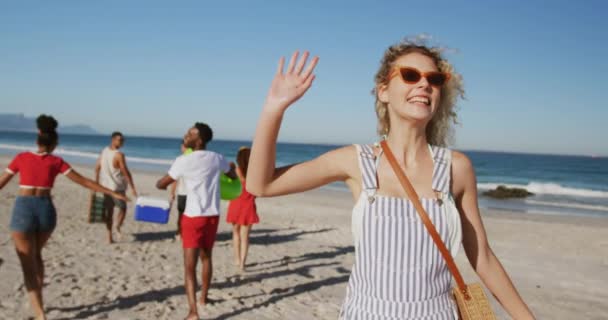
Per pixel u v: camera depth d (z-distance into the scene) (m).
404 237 1.50
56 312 4.80
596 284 7.40
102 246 7.91
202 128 4.90
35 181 4.35
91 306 5.04
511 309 1.67
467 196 1.67
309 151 93.81
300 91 1.44
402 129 1.63
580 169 58.75
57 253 7.21
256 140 1.50
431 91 1.60
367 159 1.61
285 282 6.52
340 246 9.27
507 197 25.14
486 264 1.66
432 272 1.51
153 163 41.25
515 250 9.88
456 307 1.61
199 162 4.76
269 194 1.59
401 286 1.50
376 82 1.76
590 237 11.61
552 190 28.67
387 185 1.58
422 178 1.59
